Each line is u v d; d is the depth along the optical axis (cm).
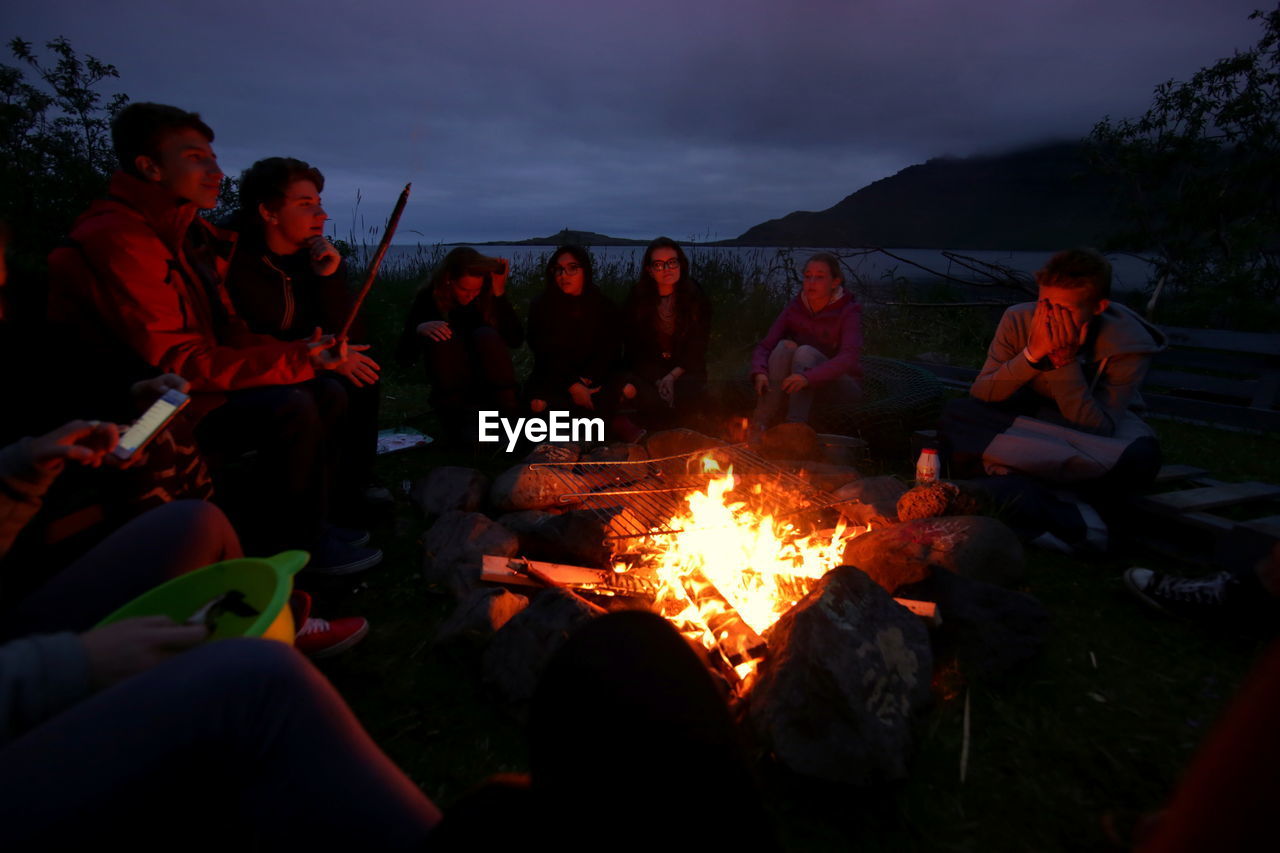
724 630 214
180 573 150
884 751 172
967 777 180
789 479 328
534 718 72
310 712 96
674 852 62
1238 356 597
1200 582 247
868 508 312
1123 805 173
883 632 190
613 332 463
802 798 173
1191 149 885
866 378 482
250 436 256
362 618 239
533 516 311
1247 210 870
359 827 91
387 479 387
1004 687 213
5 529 138
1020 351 345
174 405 163
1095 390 334
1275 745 52
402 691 213
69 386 215
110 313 224
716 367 682
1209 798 56
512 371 436
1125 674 222
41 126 526
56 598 138
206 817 95
